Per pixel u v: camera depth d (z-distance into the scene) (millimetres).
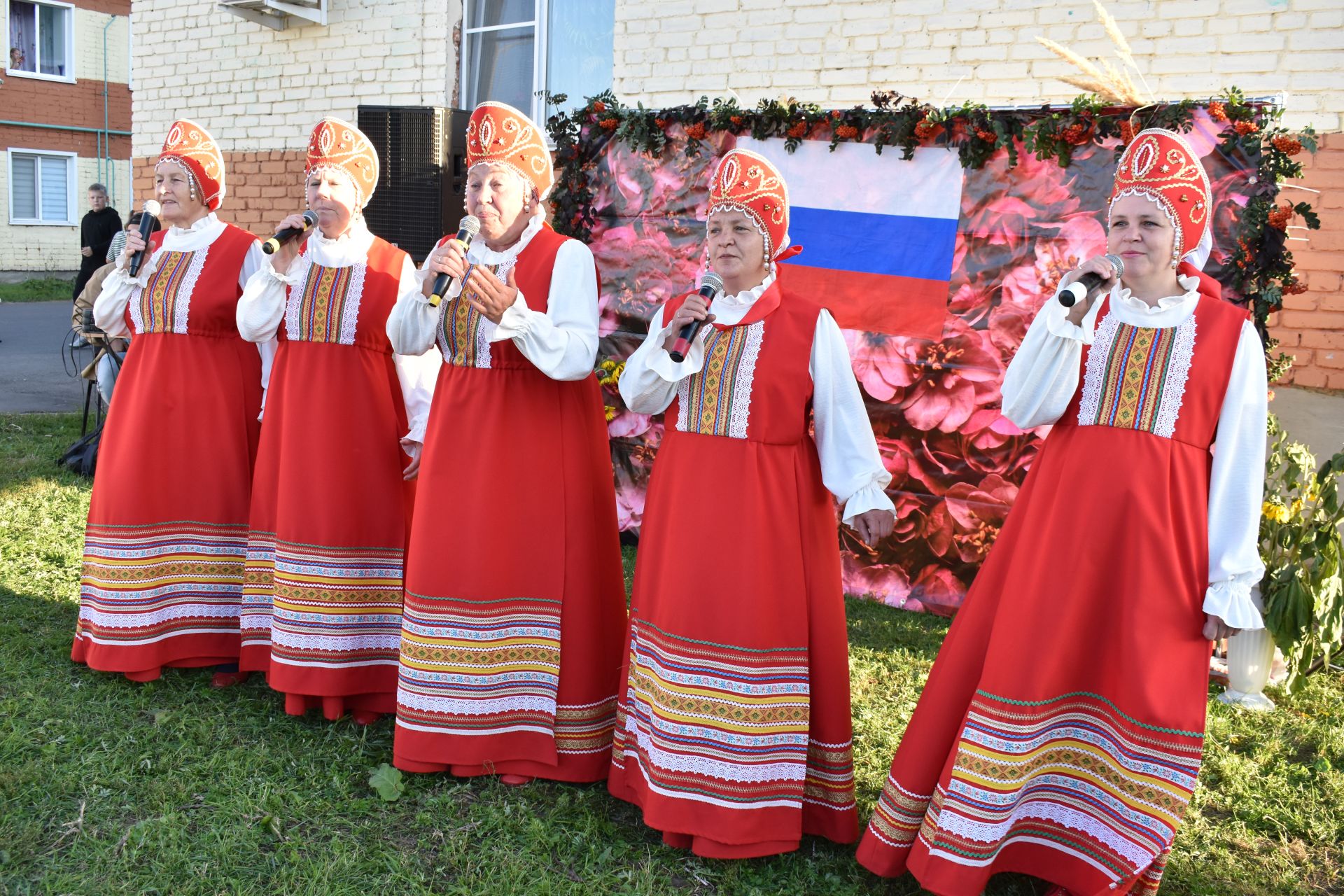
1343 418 4445
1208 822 2947
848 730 2668
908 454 4613
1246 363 2266
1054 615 2309
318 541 3184
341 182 3244
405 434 3357
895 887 2586
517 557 2877
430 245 5469
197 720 3256
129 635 3426
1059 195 4234
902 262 4539
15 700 3328
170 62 7918
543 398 2889
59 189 19594
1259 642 3656
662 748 2580
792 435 2572
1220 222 3883
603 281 5234
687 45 5797
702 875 2598
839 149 4602
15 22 18625
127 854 2580
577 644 2914
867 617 4516
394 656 3312
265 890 2492
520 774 2977
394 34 6938
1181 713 2242
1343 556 3615
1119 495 2277
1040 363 2314
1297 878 2709
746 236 2543
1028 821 2449
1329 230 4391
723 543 2531
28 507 5422
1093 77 4238
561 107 6570
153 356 3455
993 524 4488
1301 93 4398
